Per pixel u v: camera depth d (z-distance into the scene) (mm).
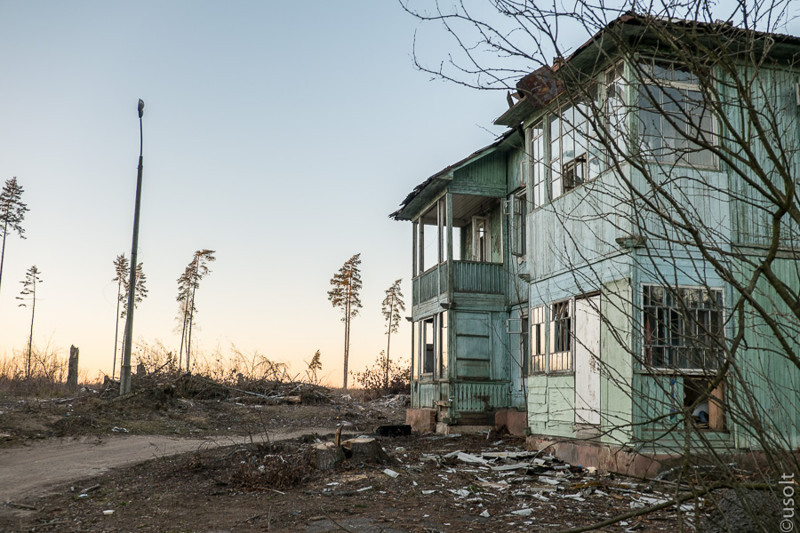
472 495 7863
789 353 2285
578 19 2488
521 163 15922
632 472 8602
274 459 9891
